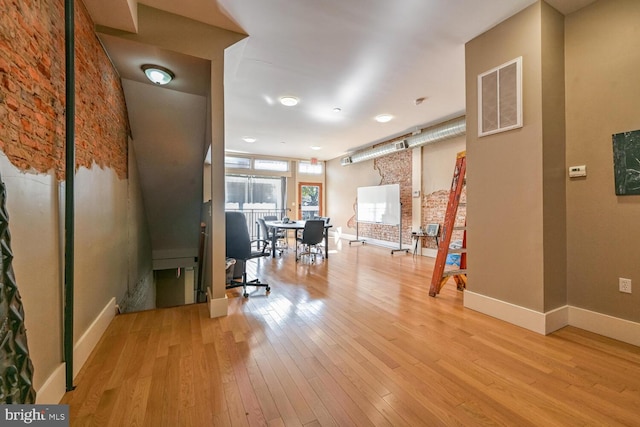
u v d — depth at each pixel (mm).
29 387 1096
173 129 3438
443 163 5422
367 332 2248
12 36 1136
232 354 1900
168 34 2287
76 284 1742
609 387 1552
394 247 6719
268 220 6965
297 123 5211
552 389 1536
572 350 1949
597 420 1311
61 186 1558
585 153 2242
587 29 2209
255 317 2557
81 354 1757
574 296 2338
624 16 2021
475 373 1688
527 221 2279
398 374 1678
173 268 5246
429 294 3211
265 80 3436
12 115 1136
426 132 5211
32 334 1263
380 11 2252
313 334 2213
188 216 4699
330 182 9219
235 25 2428
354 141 6656
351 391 1521
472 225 2721
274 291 3354
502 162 2445
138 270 3801
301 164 9000
